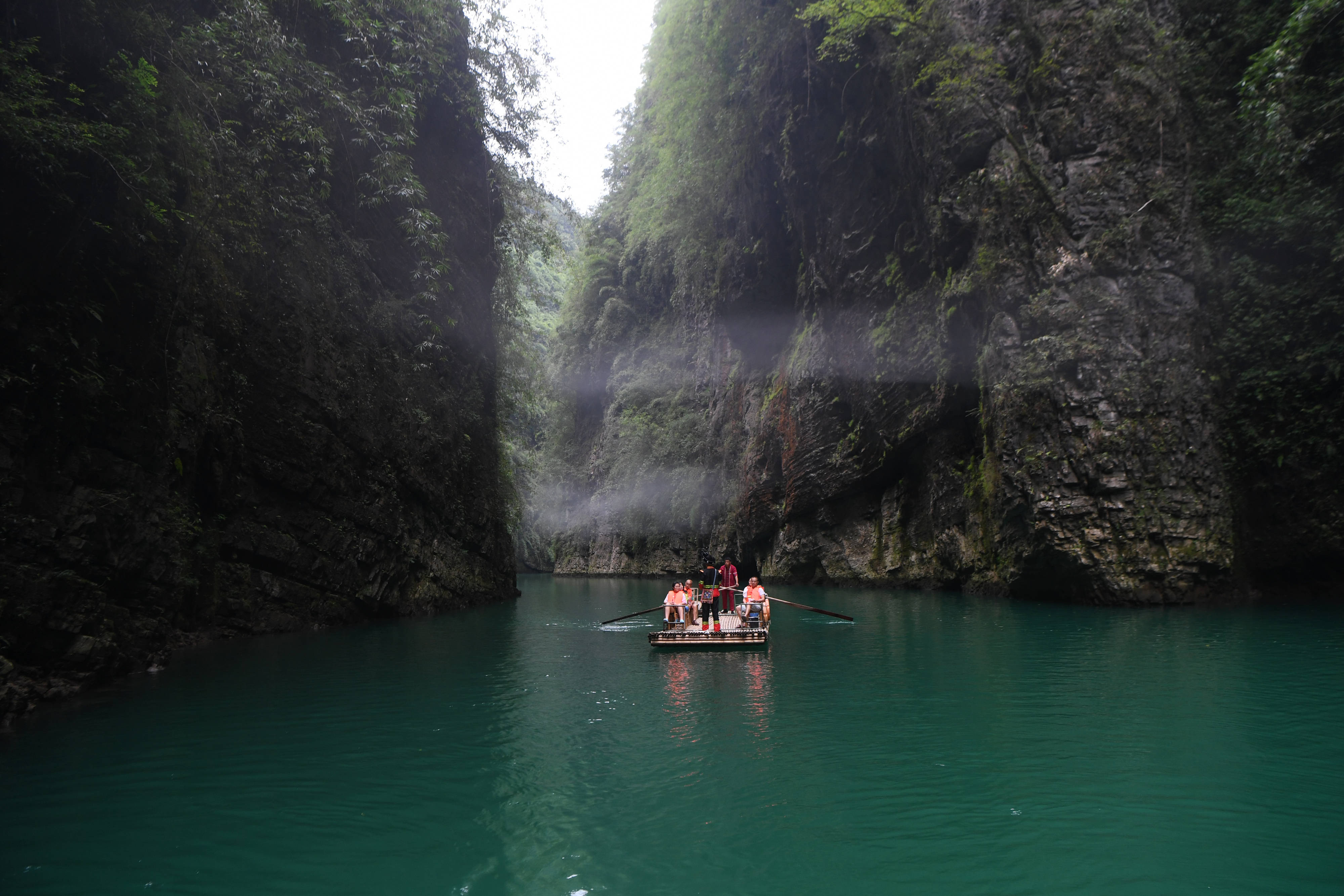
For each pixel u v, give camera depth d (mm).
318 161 12906
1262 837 3668
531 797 4355
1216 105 15031
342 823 3986
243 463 11117
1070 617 12727
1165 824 3834
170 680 7715
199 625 10258
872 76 19938
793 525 27219
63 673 6781
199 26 9336
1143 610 13422
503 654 9805
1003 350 15945
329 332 13383
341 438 13398
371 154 15242
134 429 7695
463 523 18219
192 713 6348
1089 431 14555
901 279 20688
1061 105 15586
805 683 7625
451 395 17719
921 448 21359
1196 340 14500
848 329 23203
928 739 5434
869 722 5957
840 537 25016
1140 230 14711
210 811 4145
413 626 13328
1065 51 15648
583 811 4145
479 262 19984
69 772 4789
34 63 6441
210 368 10172
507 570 21422
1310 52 13492
